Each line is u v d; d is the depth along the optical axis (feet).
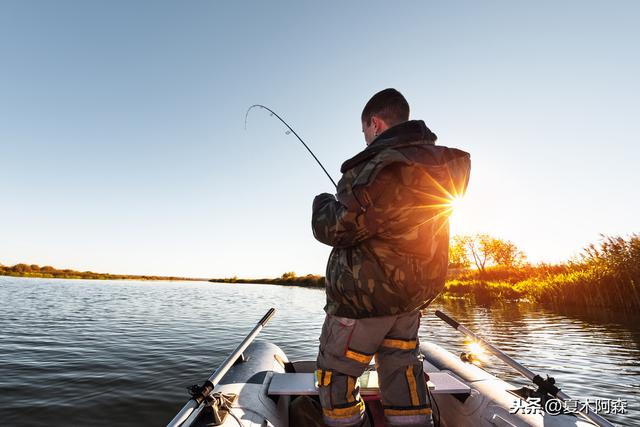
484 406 6.92
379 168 3.88
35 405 13.75
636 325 33.47
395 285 4.23
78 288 107.34
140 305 57.93
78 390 15.52
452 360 9.57
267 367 8.34
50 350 23.09
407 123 4.29
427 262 4.37
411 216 4.01
